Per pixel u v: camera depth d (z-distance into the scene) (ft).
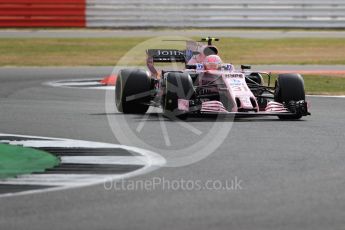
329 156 111.96
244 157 111.34
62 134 134.82
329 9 424.87
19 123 149.59
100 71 282.56
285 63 312.50
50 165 105.81
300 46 368.89
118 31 410.31
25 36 392.27
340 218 76.69
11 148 119.75
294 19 424.46
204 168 103.45
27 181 95.25
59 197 86.43
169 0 413.39
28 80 246.06
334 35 409.49
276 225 74.08
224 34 402.72
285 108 150.51
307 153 114.62
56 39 382.83
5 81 241.35
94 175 98.89
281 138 128.67
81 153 115.24
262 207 81.20
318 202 83.41
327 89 223.51
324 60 323.57
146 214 78.48
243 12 420.36
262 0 420.77
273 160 108.88
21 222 75.72
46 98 196.13
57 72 276.82
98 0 413.39
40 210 80.53
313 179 95.61
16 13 408.67
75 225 74.38
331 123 148.05
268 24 423.23
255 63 311.68
